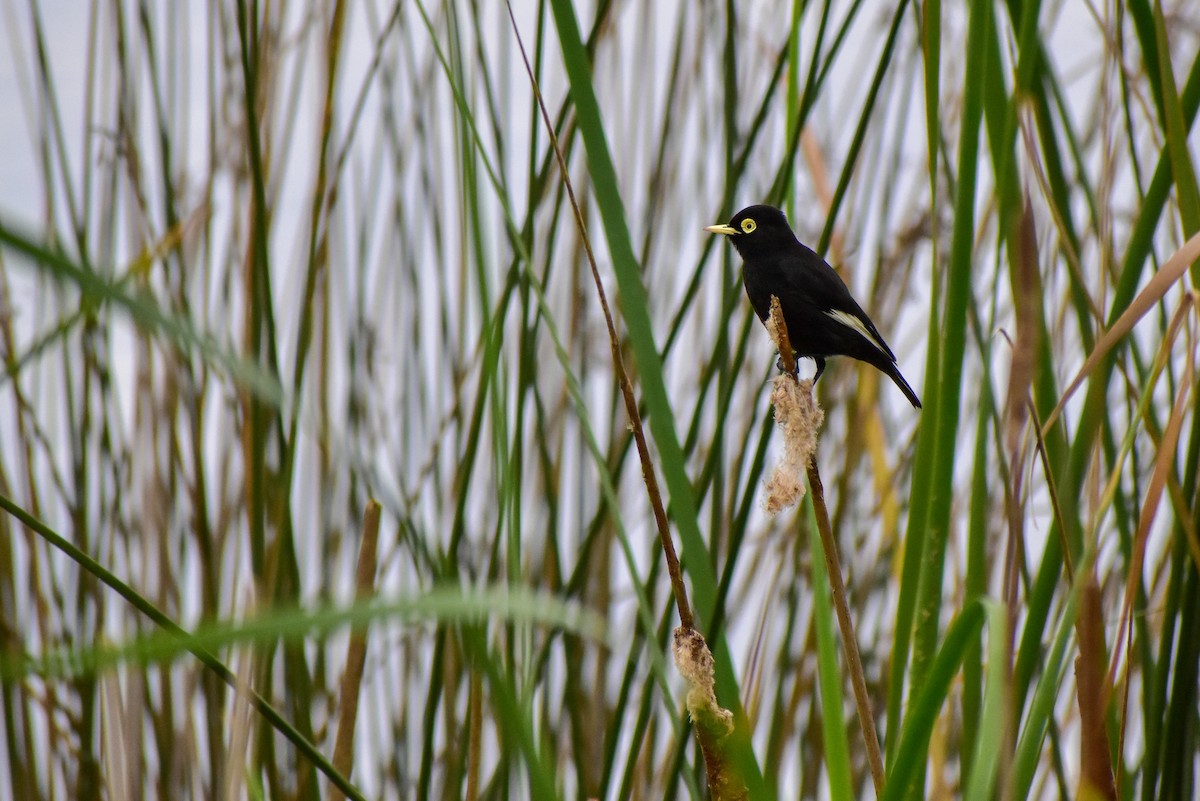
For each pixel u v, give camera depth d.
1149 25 9.84
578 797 10.03
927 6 9.83
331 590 10.05
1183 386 9.62
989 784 7.51
